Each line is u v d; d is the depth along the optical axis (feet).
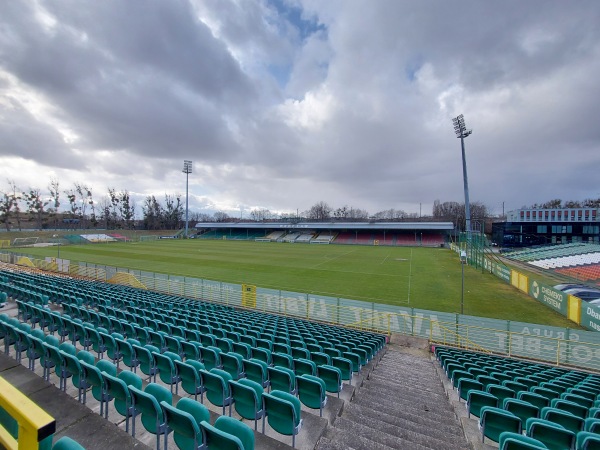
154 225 366.02
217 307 61.41
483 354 44.50
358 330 53.52
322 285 90.27
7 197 255.09
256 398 15.90
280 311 63.10
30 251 163.12
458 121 159.84
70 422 14.21
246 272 109.29
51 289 53.47
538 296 74.54
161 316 39.91
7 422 8.86
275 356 25.11
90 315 35.60
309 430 16.76
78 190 308.40
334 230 288.92
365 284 91.86
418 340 50.34
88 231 280.92
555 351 43.42
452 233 256.32
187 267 118.62
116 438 13.17
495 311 67.15
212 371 19.52
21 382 18.04
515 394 21.50
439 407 24.13
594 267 113.39
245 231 319.06
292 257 153.07
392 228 254.68
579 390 24.80
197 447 11.46
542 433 15.37
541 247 167.84
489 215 358.23
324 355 27.09
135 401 13.88
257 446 14.29
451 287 88.58
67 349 20.43
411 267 123.95
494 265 107.65
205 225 322.14
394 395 26.37
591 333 42.60
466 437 18.84
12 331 22.24
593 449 13.60
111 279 88.02
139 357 22.58
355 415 20.43
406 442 16.90
